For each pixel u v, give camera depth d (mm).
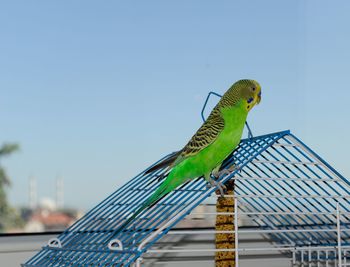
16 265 2107
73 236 2055
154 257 2311
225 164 1932
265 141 1872
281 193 2057
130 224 1938
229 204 1989
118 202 2029
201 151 1777
